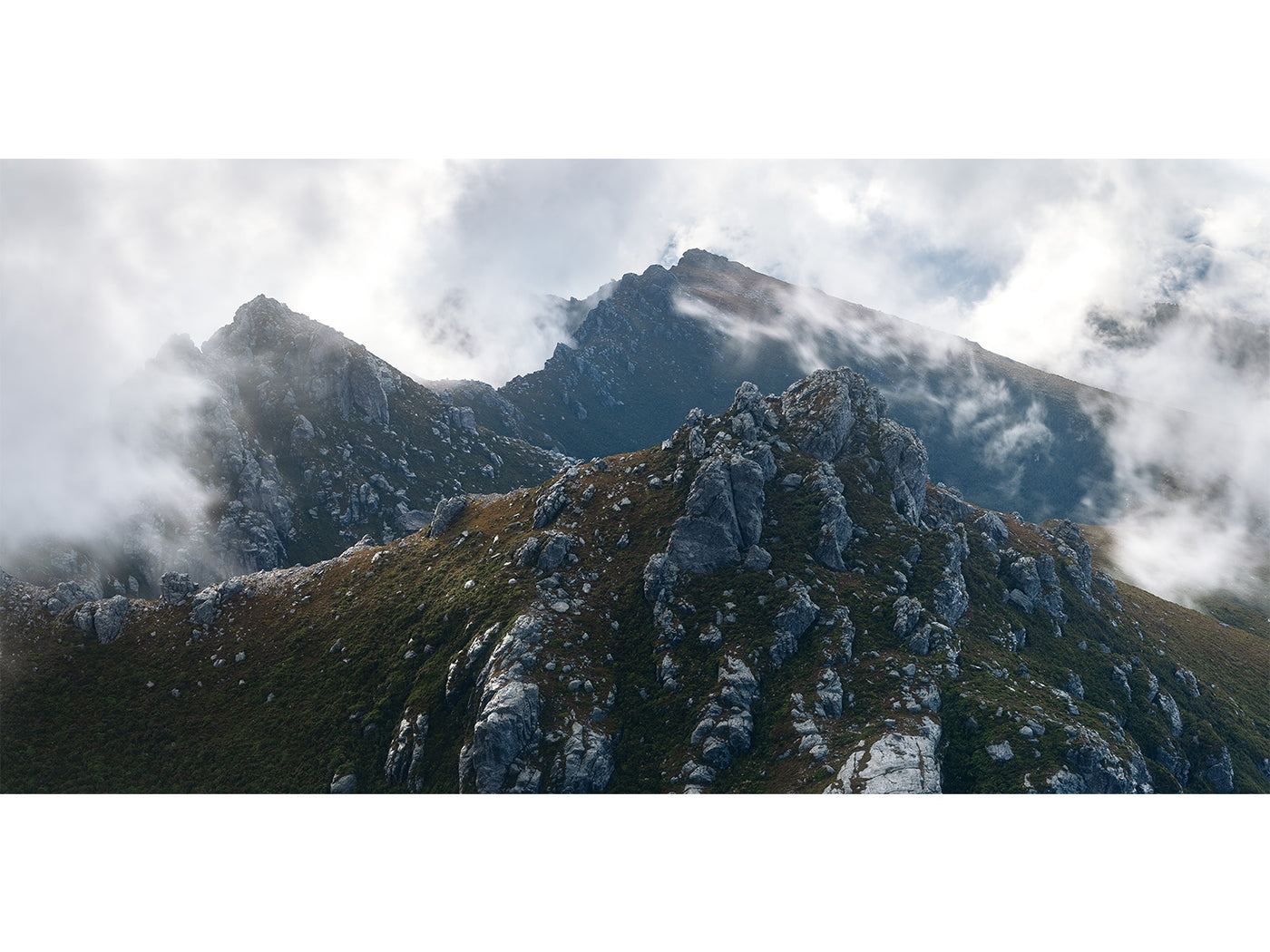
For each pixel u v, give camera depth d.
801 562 160.00
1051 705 135.50
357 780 139.75
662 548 166.62
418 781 134.12
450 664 149.12
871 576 161.62
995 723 126.25
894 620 148.12
